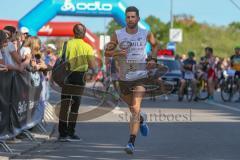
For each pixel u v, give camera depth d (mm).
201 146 19016
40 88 22109
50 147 18734
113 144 19484
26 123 19797
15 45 20203
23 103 19234
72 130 20234
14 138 19266
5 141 18375
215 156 17062
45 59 31984
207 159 16547
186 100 42750
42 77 22672
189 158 16688
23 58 19984
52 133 21625
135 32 17297
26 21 39219
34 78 20766
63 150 18125
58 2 39562
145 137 21094
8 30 19906
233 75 42094
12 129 18109
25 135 19953
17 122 18609
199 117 29062
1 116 17094
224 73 54969
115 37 17344
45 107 25188
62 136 20188
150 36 17422
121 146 19016
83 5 39812
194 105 37531
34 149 18219
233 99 44625
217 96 49000
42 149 18266
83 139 20656
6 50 18516
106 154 17391
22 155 17016
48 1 39469
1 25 44938
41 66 21406
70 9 39688
